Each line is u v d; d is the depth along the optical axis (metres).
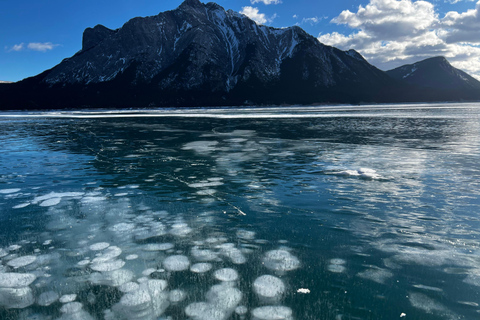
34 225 5.45
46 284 3.69
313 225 5.32
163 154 12.38
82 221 5.62
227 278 3.77
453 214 5.65
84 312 3.18
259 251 4.45
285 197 6.87
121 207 6.36
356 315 3.08
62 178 8.77
